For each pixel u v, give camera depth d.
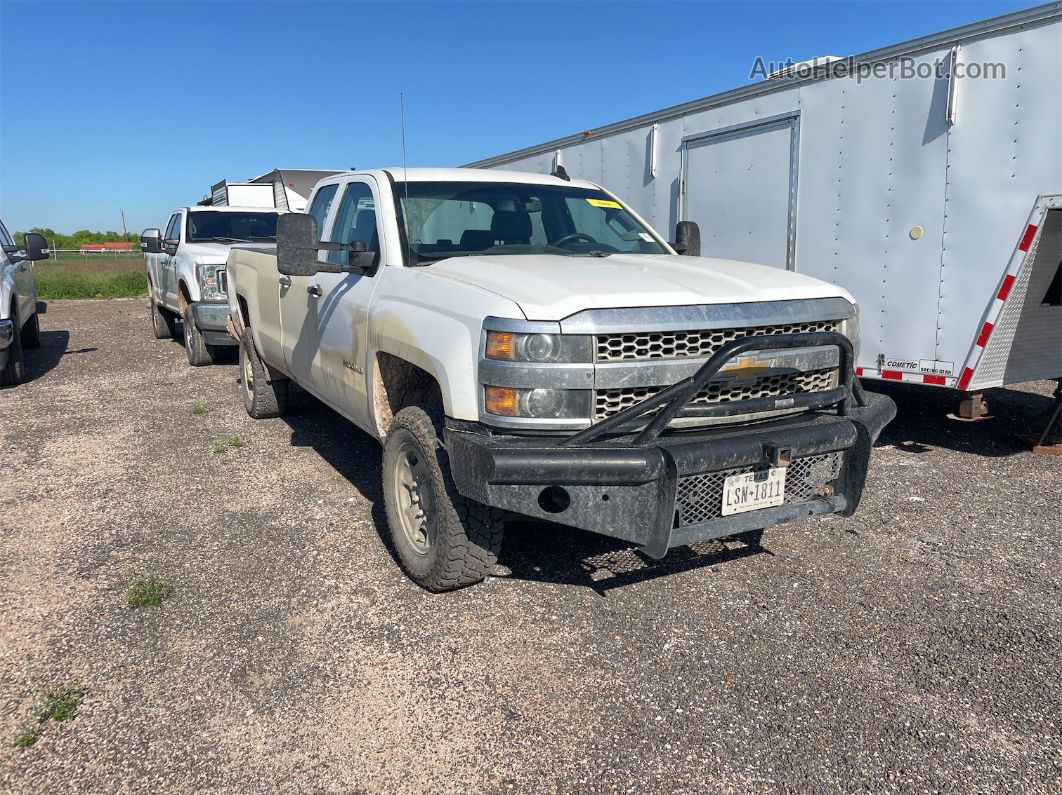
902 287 6.18
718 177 7.64
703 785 2.56
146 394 8.55
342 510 4.96
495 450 3.05
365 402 4.37
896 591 3.90
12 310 8.95
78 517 4.86
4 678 3.14
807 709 2.95
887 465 6.00
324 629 3.52
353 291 4.52
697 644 3.40
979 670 3.20
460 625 3.55
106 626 3.54
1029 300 5.78
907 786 2.55
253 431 6.86
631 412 3.12
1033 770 2.62
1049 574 4.09
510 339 3.15
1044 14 5.14
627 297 3.27
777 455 3.29
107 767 2.64
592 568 4.14
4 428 7.10
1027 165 5.34
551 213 4.93
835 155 6.52
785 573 4.10
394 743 2.77
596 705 2.98
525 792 2.54
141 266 35.84
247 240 11.08
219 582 3.97
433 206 4.59
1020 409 7.80
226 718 2.90
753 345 3.23
